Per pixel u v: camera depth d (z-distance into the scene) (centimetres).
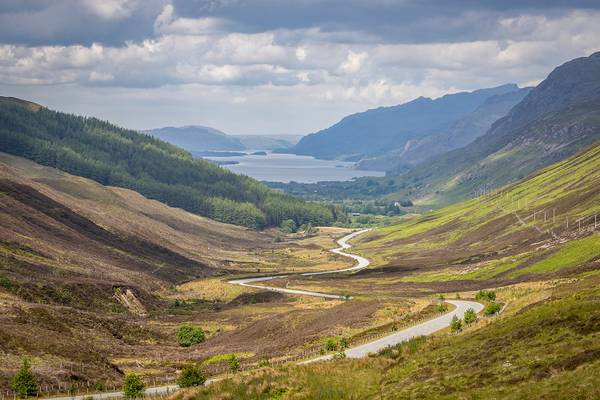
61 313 12888
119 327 13950
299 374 6900
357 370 6981
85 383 8500
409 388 5759
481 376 5525
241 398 6353
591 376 4644
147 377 9606
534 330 6469
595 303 6706
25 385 7588
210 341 14138
